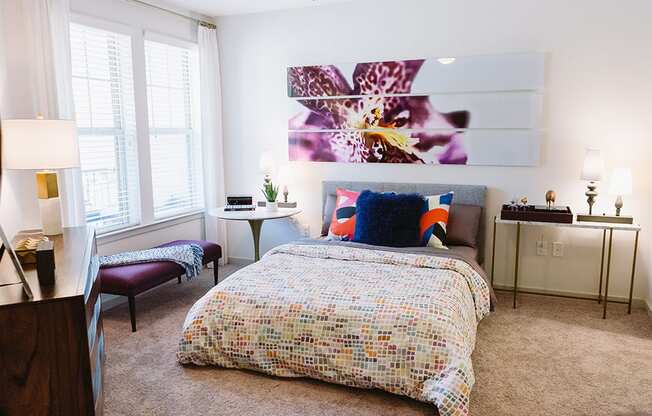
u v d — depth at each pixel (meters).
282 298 2.73
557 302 3.94
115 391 2.58
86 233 2.89
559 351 3.03
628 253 3.87
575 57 3.80
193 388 2.61
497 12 3.94
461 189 4.16
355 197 4.15
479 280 3.19
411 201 3.79
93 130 3.77
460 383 2.25
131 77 4.05
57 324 1.85
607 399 2.48
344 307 2.59
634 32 3.64
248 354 2.71
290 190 4.84
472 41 4.04
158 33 4.29
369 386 2.49
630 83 3.71
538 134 3.94
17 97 3.08
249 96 4.87
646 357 2.95
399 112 4.30
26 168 2.60
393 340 2.45
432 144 4.24
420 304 2.56
